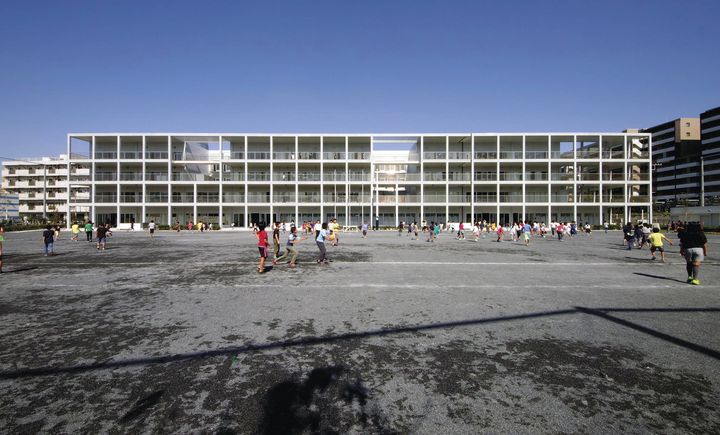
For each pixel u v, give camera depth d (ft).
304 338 16.37
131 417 9.93
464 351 14.79
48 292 26.73
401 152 175.94
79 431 9.29
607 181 160.04
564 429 9.37
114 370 12.96
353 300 23.97
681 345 15.48
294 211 169.58
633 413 10.13
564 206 166.91
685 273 36.14
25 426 9.50
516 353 14.58
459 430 9.32
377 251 59.93
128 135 160.56
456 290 27.27
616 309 21.58
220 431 9.25
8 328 17.90
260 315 20.26
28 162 268.62
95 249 63.31
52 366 13.32
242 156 167.63
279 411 10.20
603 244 78.28
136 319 19.51
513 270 37.88
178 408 10.36
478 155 167.02
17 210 208.23
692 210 160.56
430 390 11.46
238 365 13.38
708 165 267.39
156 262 44.60
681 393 11.29
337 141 172.76
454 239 97.25
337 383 11.94
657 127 307.17
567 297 24.88
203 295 25.57
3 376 12.46
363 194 171.01
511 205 161.99
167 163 163.43
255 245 72.69
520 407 10.45
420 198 166.40
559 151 168.55
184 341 15.99
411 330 17.52
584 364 13.48
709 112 268.21
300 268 39.24
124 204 159.84
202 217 169.37
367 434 9.12
